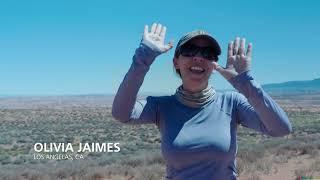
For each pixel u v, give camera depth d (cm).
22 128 3120
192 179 119
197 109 123
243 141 1741
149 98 129
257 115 121
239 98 125
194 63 122
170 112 125
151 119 128
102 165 997
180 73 128
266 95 117
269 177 697
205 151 118
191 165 119
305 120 3356
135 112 125
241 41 120
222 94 127
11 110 5631
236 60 119
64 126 3278
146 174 764
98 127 3097
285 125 117
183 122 122
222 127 121
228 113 123
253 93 116
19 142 2119
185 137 120
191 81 122
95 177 805
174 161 121
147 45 117
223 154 119
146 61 117
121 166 872
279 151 982
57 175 849
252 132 2130
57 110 6022
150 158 970
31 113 5078
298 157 899
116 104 121
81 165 977
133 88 119
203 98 122
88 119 4100
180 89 127
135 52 119
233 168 123
